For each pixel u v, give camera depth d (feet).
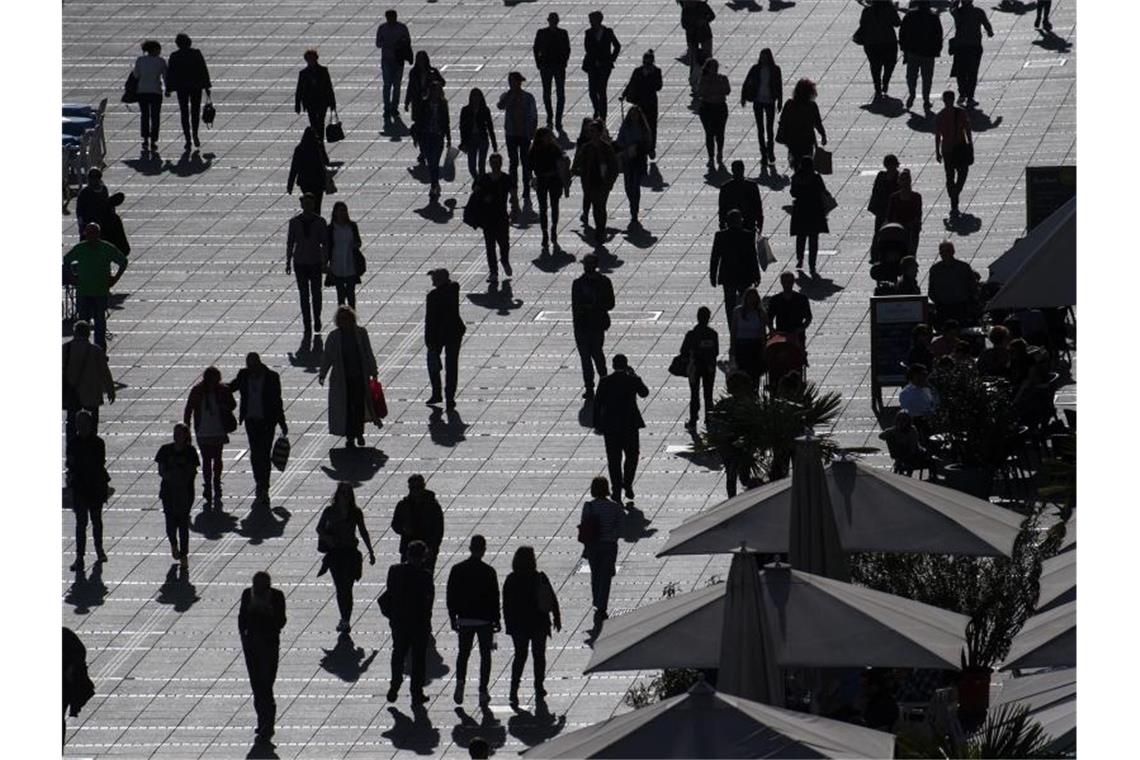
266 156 343.87
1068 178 278.26
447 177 334.65
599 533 193.88
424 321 270.05
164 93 369.50
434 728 178.09
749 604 120.67
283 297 290.97
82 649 168.45
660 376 260.42
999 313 252.42
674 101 359.25
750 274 260.83
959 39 343.87
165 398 258.98
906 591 168.25
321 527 196.03
